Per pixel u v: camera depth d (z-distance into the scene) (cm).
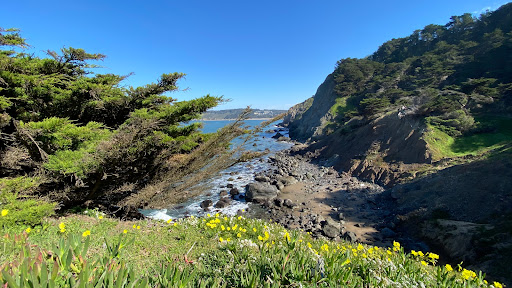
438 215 1775
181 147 1023
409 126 3562
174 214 2194
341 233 1877
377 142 3772
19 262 164
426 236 1644
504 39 5438
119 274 146
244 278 229
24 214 487
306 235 721
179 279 183
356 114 5816
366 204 2427
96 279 157
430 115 3612
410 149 3206
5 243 281
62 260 181
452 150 2988
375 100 5019
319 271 248
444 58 6531
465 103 3859
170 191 1018
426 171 2602
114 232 552
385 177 2994
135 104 1122
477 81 4075
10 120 817
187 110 1052
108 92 1069
